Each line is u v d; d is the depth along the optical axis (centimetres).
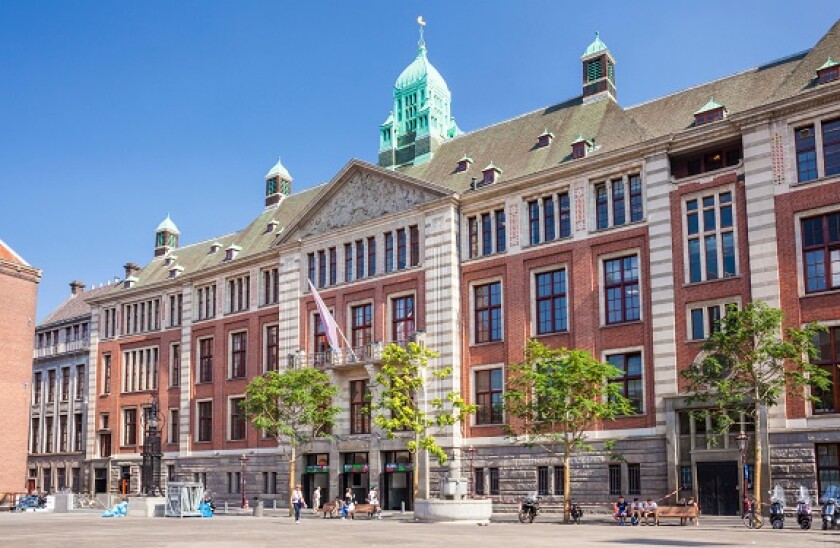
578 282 4778
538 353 4184
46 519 4750
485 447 5006
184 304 7269
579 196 4862
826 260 3909
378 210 5819
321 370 5828
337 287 5972
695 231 4391
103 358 7969
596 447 4547
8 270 6694
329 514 5012
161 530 3525
